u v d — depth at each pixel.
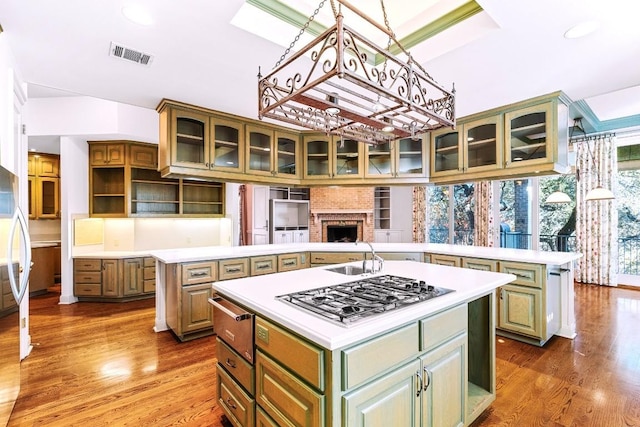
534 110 3.10
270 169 3.89
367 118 1.66
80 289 4.70
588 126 5.01
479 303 2.17
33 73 2.55
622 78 2.70
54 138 4.70
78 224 4.85
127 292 4.74
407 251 3.98
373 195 7.75
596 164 5.51
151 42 2.13
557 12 1.83
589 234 5.61
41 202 5.57
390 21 2.46
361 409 1.25
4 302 1.87
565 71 2.55
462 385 1.78
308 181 4.16
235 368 1.75
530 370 2.60
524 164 3.16
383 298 1.62
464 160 3.60
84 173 4.91
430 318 1.56
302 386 1.28
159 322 3.55
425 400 1.53
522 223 6.18
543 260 2.96
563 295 3.30
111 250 5.19
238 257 3.55
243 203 8.04
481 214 6.32
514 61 2.39
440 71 2.54
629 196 5.59
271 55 2.30
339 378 1.19
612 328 3.51
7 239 1.91
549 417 2.01
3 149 2.05
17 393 2.05
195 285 3.25
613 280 5.41
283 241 7.49
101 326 3.70
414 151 4.00
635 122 4.92
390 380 1.36
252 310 1.60
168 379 2.49
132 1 1.71
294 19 2.21
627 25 1.94
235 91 2.93
